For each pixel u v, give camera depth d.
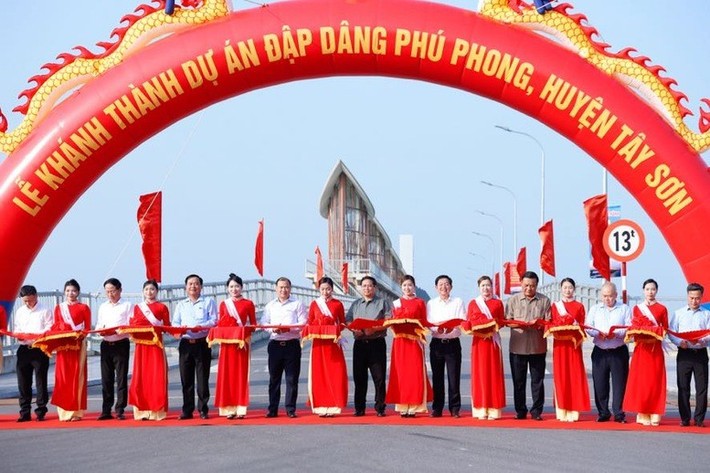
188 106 17.88
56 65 17.98
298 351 14.48
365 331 14.30
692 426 13.70
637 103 17.17
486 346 14.27
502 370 14.34
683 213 17.00
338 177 84.81
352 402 17.28
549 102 17.31
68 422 14.20
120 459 10.67
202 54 17.50
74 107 17.72
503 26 17.44
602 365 14.10
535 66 17.19
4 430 13.32
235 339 14.14
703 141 17.12
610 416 14.48
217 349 30.03
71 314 14.27
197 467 10.07
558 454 11.01
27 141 17.89
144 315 14.34
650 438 12.41
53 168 17.66
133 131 17.81
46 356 14.51
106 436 12.55
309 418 14.32
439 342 14.45
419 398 14.37
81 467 10.19
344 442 11.80
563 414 14.12
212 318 14.39
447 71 17.50
